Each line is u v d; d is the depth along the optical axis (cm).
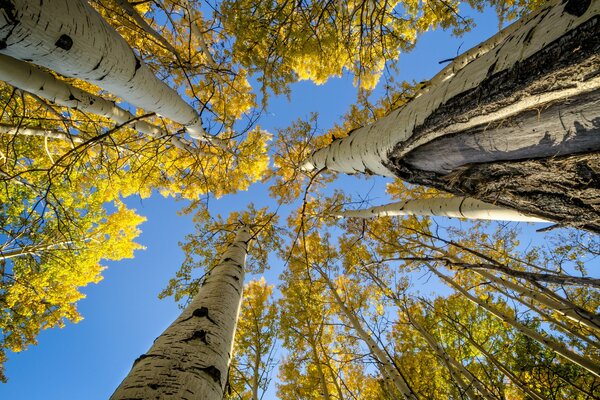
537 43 79
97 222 777
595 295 515
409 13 439
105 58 127
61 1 97
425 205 413
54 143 535
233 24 362
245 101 534
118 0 186
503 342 633
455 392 600
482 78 99
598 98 73
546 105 85
